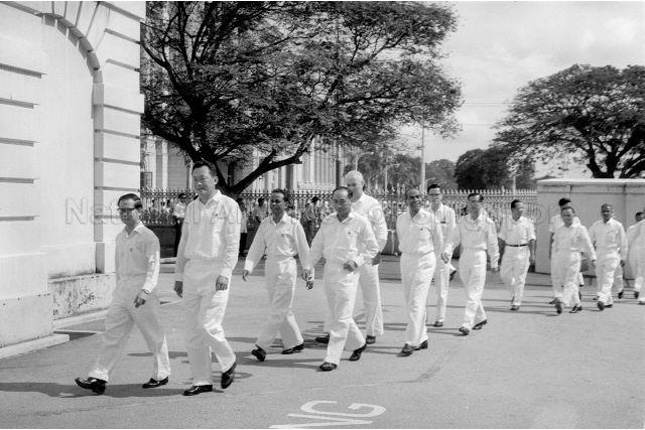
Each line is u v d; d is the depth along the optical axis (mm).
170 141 26328
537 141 41156
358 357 8664
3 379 7523
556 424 6031
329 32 24703
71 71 11461
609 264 13672
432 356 8867
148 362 8375
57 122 11117
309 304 13523
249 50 23750
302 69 23453
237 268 20812
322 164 73688
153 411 6355
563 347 9484
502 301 14344
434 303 13859
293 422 6035
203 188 7070
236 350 9211
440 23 24484
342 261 8281
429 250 9273
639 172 40688
